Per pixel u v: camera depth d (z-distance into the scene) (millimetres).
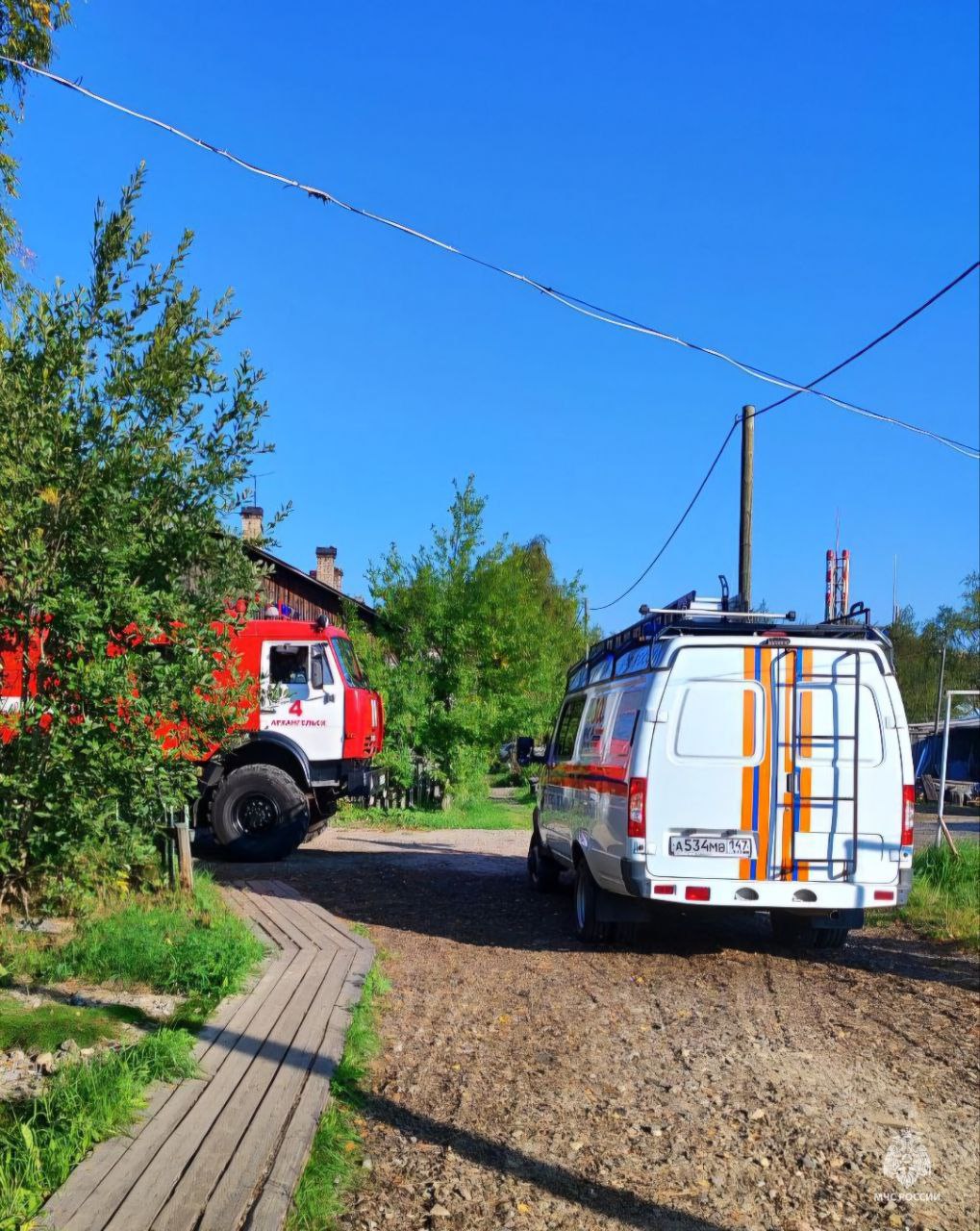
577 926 8805
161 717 6086
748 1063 5516
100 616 5668
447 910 10062
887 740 7434
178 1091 4465
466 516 21266
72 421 5641
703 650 7477
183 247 5883
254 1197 3512
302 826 13125
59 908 7074
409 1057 5480
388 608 21141
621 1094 5012
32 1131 3705
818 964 7957
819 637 7746
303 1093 4496
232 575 6406
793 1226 3785
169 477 6039
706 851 7324
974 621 42406
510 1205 3846
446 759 20688
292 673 13336
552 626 23266
